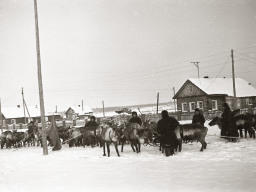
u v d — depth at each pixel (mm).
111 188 7742
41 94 17297
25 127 53469
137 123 15336
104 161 12648
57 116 81250
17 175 10609
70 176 9719
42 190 8023
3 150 21188
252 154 11781
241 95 45406
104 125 14445
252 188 7031
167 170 9680
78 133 19312
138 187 7668
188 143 16828
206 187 7289
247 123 16297
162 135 13156
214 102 44750
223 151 13023
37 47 17734
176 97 48719
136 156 13586
